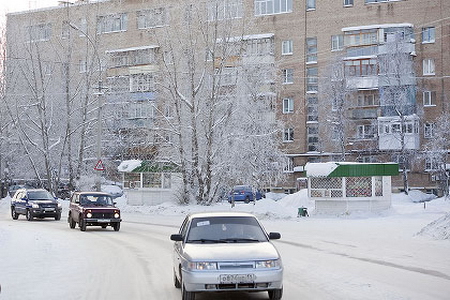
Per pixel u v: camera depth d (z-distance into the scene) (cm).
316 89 7312
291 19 7438
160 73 4822
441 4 6769
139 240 2333
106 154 5962
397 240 2164
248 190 5825
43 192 3747
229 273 1032
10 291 1184
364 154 6744
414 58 6806
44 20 5703
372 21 7031
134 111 5922
